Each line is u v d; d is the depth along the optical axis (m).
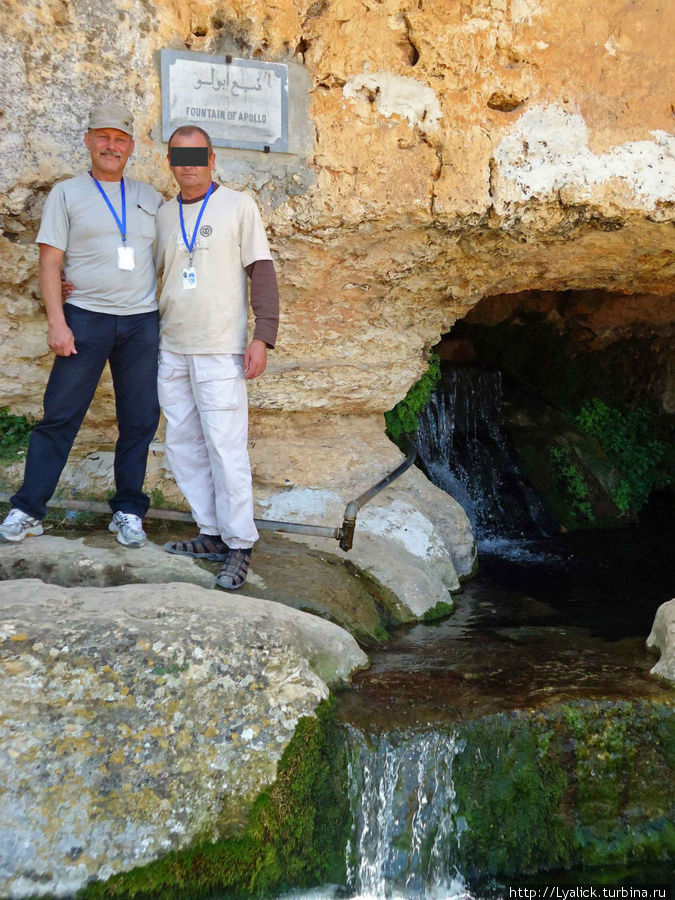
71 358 4.41
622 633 5.28
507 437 8.89
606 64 5.59
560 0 5.42
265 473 6.09
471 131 5.49
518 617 5.61
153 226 4.49
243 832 3.42
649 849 3.90
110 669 3.56
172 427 4.68
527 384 9.84
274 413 6.22
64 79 4.88
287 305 5.94
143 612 3.85
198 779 3.44
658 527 8.53
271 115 5.21
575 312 9.70
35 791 3.27
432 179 5.51
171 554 4.73
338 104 5.32
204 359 4.49
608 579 6.71
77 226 4.34
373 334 6.32
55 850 3.19
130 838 3.27
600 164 5.65
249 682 3.70
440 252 5.96
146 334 4.54
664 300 9.15
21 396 5.64
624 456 9.31
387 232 5.66
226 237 4.37
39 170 4.91
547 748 3.93
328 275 5.85
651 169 5.73
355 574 5.42
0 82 4.79
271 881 3.46
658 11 5.57
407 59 5.38
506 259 6.24
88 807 3.29
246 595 4.68
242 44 5.14
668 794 4.00
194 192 4.36
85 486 5.57
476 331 9.98
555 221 5.78
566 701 4.02
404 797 3.79
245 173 5.25
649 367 9.88
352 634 4.82
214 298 4.41
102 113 4.24
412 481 6.64
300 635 4.12
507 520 8.12
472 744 3.88
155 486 5.69
